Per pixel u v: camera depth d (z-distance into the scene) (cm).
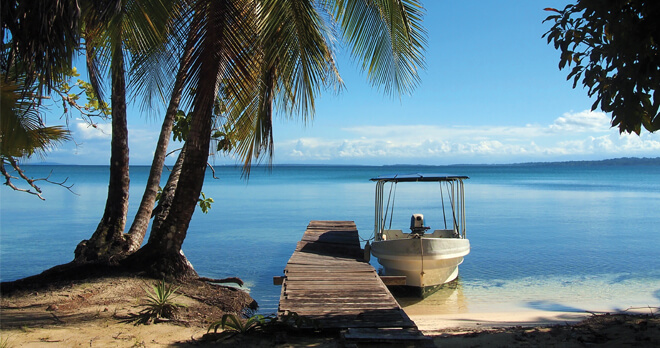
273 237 1891
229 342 539
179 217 853
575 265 1405
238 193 4725
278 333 558
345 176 10838
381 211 1314
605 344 513
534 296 1084
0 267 1282
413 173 1374
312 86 718
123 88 930
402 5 706
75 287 767
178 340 545
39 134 667
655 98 353
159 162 1005
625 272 1313
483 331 695
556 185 6825
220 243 1753
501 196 4466
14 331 552
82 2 594
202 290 841
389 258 1139
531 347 525
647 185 6700
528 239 1886
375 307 668
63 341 521
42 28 468
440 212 2909
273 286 1153
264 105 808
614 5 356
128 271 845
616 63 365
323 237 1368
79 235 1848
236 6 673
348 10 727
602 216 2727
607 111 388
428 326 830
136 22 649
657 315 714
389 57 742
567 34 394
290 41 693
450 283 1201
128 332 569
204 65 670
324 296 732
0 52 480
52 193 4497
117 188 944
